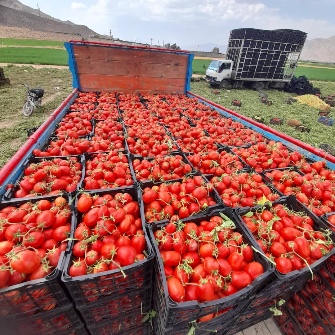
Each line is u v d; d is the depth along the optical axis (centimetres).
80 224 243
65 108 655
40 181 313
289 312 296
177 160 373
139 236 226
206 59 5675
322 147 912
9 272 176
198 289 194
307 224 264
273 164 429
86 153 408
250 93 2134
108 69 872
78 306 196
